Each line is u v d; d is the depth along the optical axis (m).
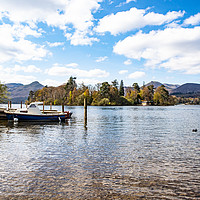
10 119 32.97
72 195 6.87
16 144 15.05
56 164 10.16
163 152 12.78
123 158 11.34
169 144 15.36
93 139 17.33
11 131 22.36
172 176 8.66
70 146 14.39
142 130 23.47
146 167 9.80
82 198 6.68
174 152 12.81
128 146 14.52
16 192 7.07
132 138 17.94
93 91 170.38
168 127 26.66
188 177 8.57
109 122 33.47
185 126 28.03
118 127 26.41
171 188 7.48
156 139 17.50
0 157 11.37
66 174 8.79
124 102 168.12
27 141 16.31
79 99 158.25
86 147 14.10
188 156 11.87
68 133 20.91
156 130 23.52
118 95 171.62
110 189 7.35
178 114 60.06
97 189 7.34
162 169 9.54
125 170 9.34
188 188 7.49
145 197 6.78
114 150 13.23
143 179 8.30
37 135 19.53
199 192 7.18
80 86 183.25
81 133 20.92
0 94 43.66
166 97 185.75
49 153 12.32
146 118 43.16
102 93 156.88
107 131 22.48
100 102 150.12
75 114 56.16
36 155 11.86
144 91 190.25
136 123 31.97
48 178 8.33
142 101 182.38
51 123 31.42
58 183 7.84
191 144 15.40
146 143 15.68
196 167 9.88
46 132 21.66
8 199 6.59
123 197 6.76
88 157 11.47
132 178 8.39
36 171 9.14
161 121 36.00
